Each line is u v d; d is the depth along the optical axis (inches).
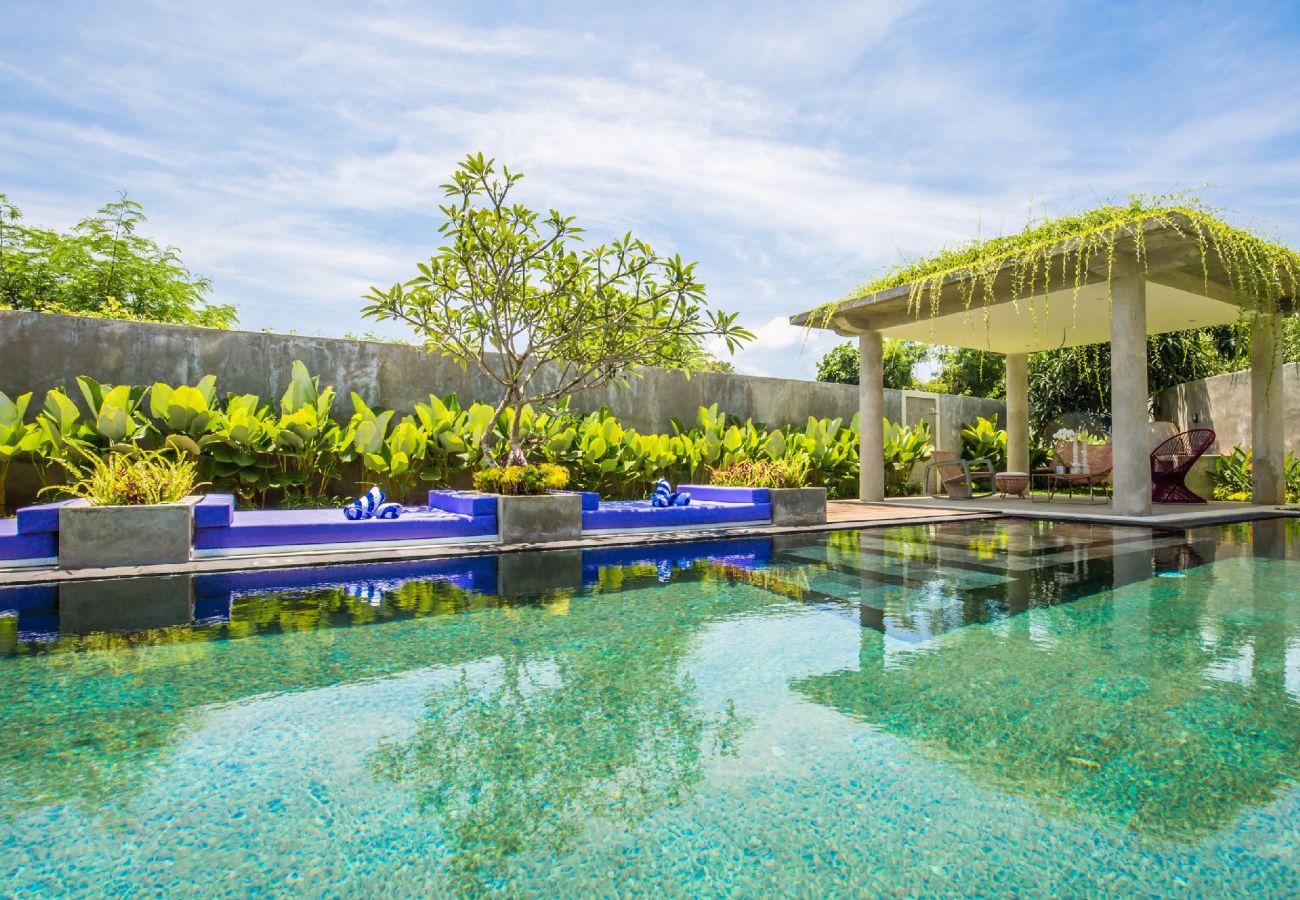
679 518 254.2
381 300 242.7
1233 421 427.5
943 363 677.9
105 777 65.9
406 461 303.9
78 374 280.4
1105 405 512.7
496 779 65.6
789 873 51.0
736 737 75.0
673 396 426.9
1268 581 162.2
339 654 104.3
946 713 81.4
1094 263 278.8
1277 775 66.2
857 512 333.4
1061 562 191.8
